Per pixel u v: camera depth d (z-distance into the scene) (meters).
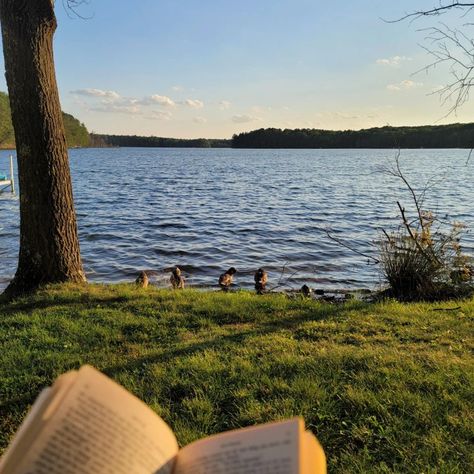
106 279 14.70
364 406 3.90
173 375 4.50
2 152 138.62
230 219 26.48
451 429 3.59
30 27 7.40
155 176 63.75
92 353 5.20
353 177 61.28
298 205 32.88
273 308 7.24
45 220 8.02
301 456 0.69
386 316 6.87
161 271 15.65
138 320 6.38
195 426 3.65
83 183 52.03
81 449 0.66
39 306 7.16
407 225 9.67
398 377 4.46
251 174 67.81
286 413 3.75
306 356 5.02
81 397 0.68
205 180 56.97
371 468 3.10
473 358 5.06
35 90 7.56
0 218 25.70
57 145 7.95
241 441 0.74
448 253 9.80
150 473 0.71
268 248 18.98
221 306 7.19
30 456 0.63
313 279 14.32
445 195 38.56
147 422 0.73
